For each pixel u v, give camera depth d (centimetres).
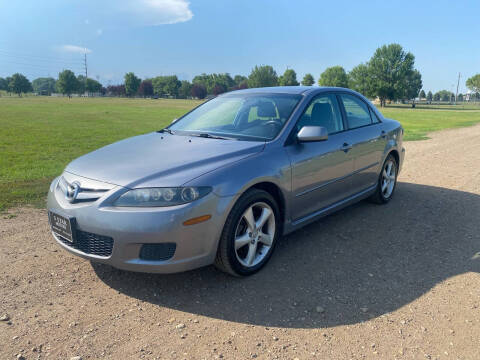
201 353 240
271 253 359
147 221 277
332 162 414
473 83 15750
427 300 304
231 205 304
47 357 234
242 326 269
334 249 401
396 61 9381
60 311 283
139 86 17450
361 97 517
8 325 265
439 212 527
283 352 242
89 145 1227
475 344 251
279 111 402
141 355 237
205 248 298
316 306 294
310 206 399
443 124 2442
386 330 265
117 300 300
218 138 386
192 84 18300
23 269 347
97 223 288
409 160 953
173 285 323
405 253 393
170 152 345
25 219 483
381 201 551
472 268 361
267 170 335
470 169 831
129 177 299
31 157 969
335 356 238
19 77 16112
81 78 19900
